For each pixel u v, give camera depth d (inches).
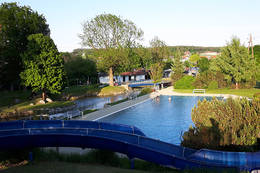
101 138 658.2
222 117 691.4
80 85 3206.2
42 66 1797.5
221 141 623.8
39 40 1781.5
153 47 3654.0
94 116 1314.0
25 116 1384.1
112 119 1300.4
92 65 3444.9
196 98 2042.3
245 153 517.0
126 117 1352.1
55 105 1723.7
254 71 2252.7
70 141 689.0
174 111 1513.3
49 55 1796.3
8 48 1878.7
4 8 1947.6
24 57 1754.4
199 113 758.5
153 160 597.3
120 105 1694.1
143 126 1154.0
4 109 1519.4
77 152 698.2
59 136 687.1
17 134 655.8
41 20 2134.6
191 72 4571.9
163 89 2787.9
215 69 2486.5
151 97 2126.0
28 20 1979.6
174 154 577.6
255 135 649.0
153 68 2920.8
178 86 2733.8
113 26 2642.7
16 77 1979.6
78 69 3319.4
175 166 570.9
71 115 1279.5
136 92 2669.8
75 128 682.8
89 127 748.6
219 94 2139.5
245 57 2267.5
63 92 2425.0
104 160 631.2
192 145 653.3
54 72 1818.4
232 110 696.4
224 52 2380.7
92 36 2657.5
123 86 3019.2
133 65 3157.0
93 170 510.0
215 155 531.2
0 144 637.3
